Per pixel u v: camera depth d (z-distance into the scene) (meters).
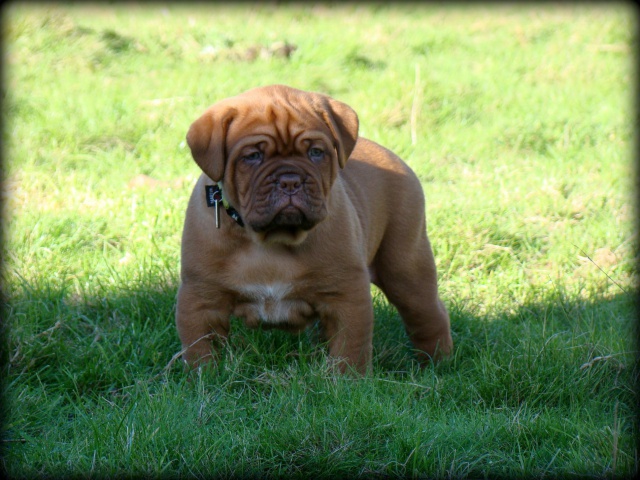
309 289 6.55
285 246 6.44
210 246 6.49
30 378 6.58
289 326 6.85
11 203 9.95
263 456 5.62
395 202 7.32
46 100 13.07
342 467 5.49
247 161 6.15
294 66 15.49
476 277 9.00
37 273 8.41
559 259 9.33
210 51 16.11
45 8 16.25
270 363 6.94
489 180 11.39
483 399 6.40
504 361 6.78
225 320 6.76
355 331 6.61
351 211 6.71
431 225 9.77
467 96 14.26
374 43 17.42
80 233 9.34
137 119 12.64
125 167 11.30
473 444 5.72
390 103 13.52
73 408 6.47
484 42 18.08
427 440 5.68
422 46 17.38
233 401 6.13
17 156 11.25
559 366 6.66
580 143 12.83
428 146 12.43
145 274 8.34
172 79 14.45
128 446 5.51
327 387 6.17
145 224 9.48
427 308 7.36
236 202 6.28
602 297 8.48
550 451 5.68
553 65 16.22
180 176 10.98
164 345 7.37
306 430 5.69
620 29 18.47
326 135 6.32
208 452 5.55
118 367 6.86
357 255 6.60
